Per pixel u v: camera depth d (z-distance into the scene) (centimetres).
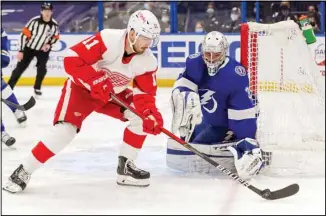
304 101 694
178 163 639
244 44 689
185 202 525
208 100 632
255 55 688
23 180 555
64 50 1659
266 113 698
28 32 1363
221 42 589
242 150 607
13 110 968
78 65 535
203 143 649
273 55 688
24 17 1795
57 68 1661
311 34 672
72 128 557
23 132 932
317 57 1534
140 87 575
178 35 1616
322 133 701
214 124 648
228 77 615
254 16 1673
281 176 618
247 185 532
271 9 1659
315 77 683
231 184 589
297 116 702
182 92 598
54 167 674
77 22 1778
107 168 671
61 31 1784
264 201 528
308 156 680
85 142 844
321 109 692
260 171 629
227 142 632
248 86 624
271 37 685
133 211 497
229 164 629
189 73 623
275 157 643
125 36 544
